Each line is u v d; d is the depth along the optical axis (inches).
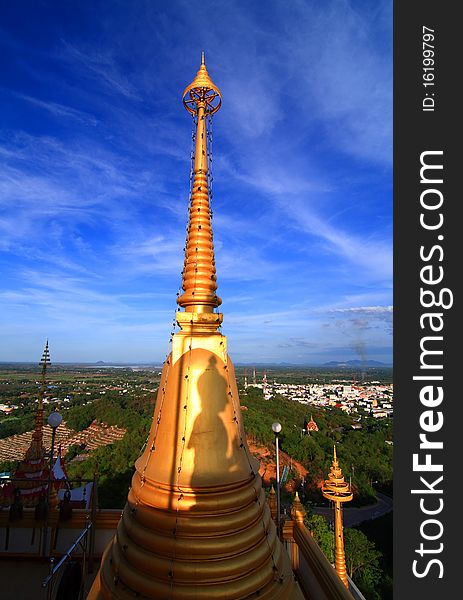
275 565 290.0
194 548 266.5
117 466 1911.9
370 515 1878.7
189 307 368.8
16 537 443.5
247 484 306.3
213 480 288.4
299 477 2301.9
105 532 446.6
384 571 1254.9
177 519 275.9
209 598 254.1
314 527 1291.8
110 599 269.0
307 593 412.8
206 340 342.3
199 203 392.2
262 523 300.8
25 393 6230.3
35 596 381.7
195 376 324.2
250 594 266.4
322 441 2974.9
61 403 5073.8
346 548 1283.2
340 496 662.5
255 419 3294.8
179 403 319.3
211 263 381.1
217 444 306.0
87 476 1749.5
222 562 266.5
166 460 304.0
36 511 446.9
